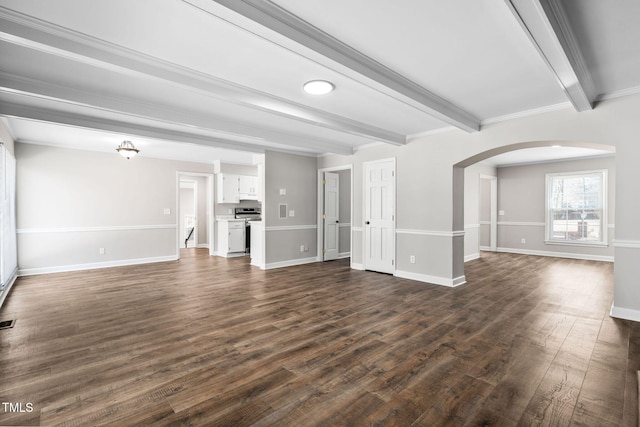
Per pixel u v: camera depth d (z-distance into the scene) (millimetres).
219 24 2027
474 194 7426
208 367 2283
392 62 2605
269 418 1727
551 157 7176
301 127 4578
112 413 1767
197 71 2721
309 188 6785
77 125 3840
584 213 7215
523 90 3205
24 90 2795
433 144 4812
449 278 4672
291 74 2793
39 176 5562
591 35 2234
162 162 7074
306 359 2400
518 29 2115
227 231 7648
